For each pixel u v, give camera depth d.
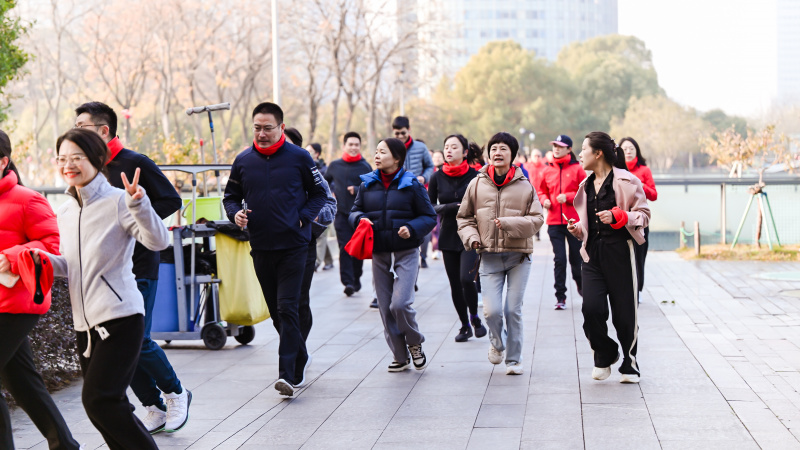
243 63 48.28
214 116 56.28
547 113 80.50
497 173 6.91
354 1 37.84
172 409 5.51
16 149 15.92
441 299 11.39
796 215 17.03
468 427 5.43
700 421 5.37
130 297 4.25
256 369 7.38
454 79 82.00
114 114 5.45
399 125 10.91
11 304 4.34
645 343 7.92
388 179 7.01
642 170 9.88
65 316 7.04
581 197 6.40
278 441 5.30
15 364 4.53
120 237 4.24
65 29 47.03
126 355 4.23
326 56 39.38
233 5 46.50
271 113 6.34
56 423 4.62
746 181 17.11
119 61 46.41
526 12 161.88
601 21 172.88
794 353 7.34
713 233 17.95
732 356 7.27
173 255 8.10
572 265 10.20
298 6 37.62
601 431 5.23
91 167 4.25
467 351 7.93
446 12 42.66
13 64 9.52
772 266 13.83
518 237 6.70
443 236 8.41
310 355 7.69
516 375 6.84
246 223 6.20
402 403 6.10
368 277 14.03
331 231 17.78
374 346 8.31
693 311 9.66
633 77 91.44
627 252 6.28
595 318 6.36
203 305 8.23
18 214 4.42
